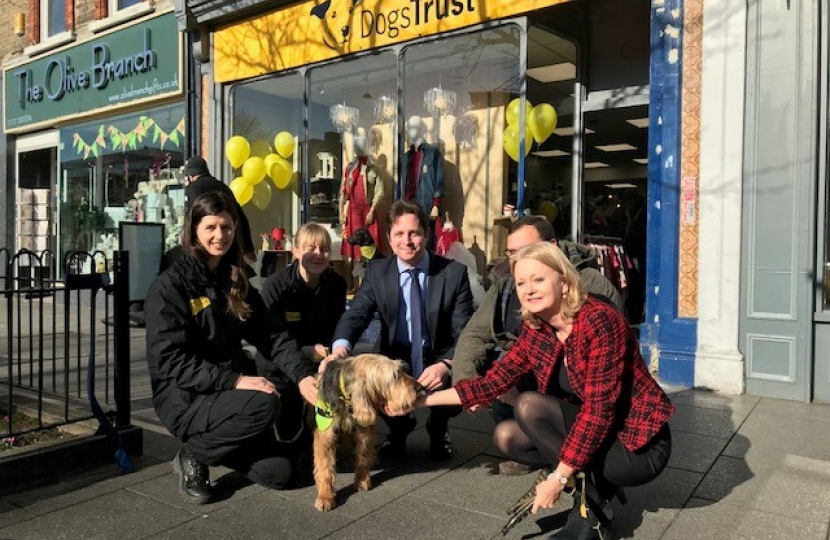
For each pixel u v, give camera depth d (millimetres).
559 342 2779
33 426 4090
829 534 2816
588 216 8383
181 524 3020
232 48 8984
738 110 5309
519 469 3631
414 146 7734
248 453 3334
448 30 6918
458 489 3438
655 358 5730
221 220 3270
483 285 7164
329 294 4207
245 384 3139
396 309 3877
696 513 3090
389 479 3584
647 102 6898
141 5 10047
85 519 3068
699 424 4488
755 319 5312
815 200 5090
